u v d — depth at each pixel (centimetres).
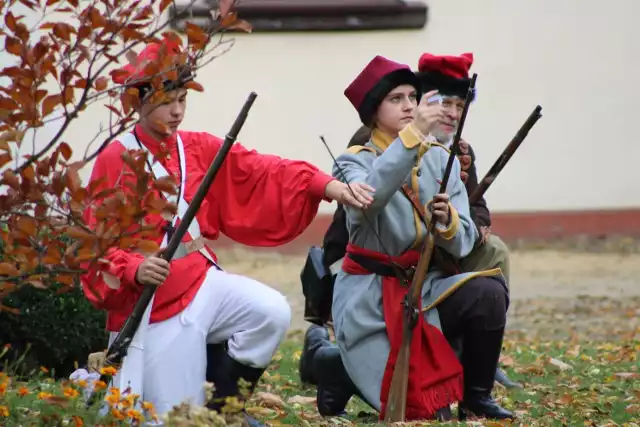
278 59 3606
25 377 1623
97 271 1110
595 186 3722
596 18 3688
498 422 1331
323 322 1619
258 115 3612
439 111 1297
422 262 1326
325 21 3588
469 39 3644
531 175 3706
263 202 1288
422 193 1360
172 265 1234
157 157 1088
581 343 2364
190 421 1020
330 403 1458
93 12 1080
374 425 1322
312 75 3616
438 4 3622
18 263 1088
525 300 2961
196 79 3575
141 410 1203
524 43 3669
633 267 3400
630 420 1473
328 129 3631
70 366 1706
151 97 1130
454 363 1338
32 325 1672
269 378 1795
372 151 1380
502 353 2122
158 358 1220
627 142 3719
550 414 1485
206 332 1234
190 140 1288
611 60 3700
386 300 1359
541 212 3706
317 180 1286
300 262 3488
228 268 3406
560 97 3694
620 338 2467
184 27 1113
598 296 2989
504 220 3703
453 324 1355
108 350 1200
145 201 1048
